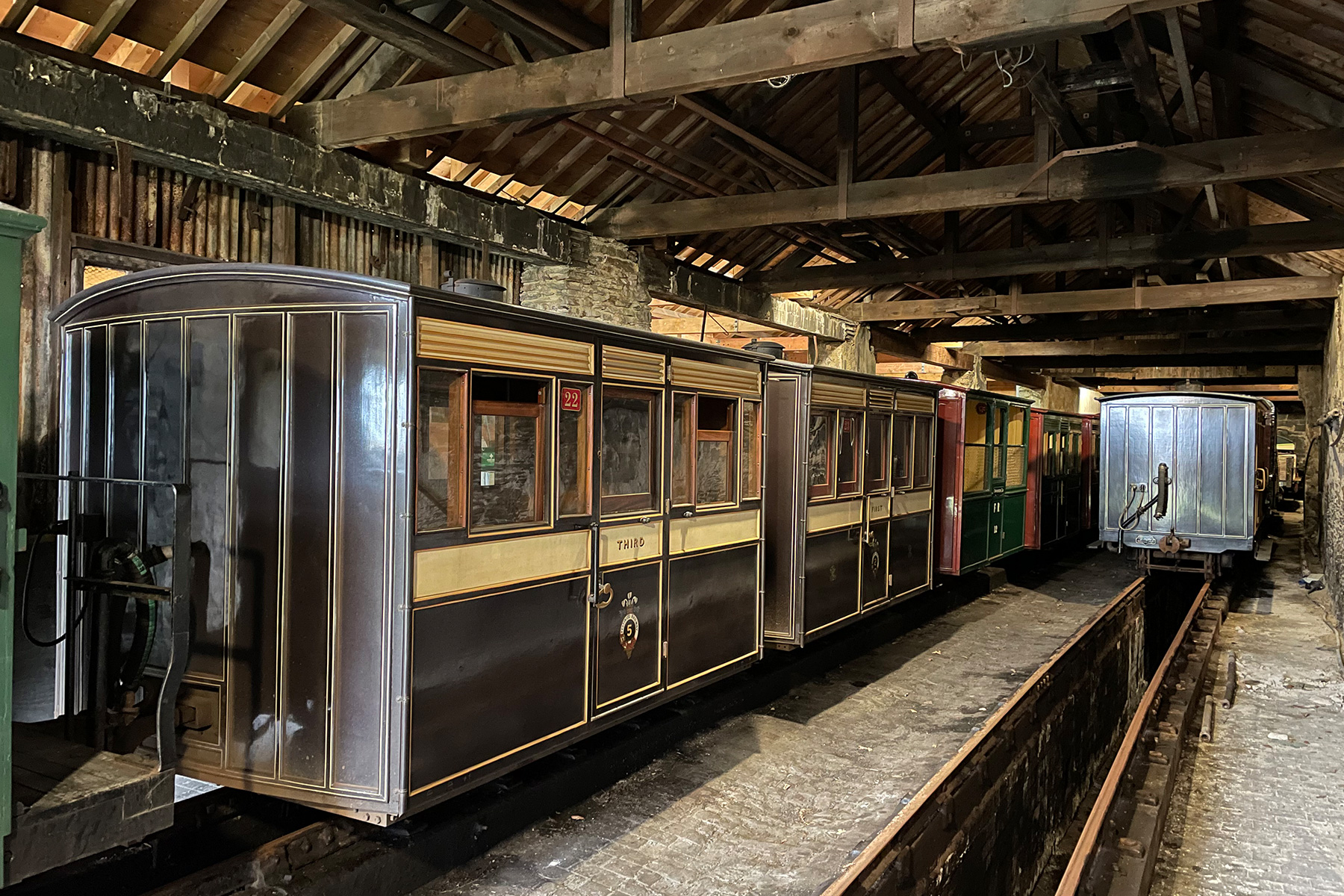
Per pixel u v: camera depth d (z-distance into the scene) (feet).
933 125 38.78
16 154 17.99
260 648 12.95
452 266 29.17
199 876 11.76
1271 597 46.37
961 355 69.31
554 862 15.03
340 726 12.52
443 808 15.16
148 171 20.43
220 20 21.08
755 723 22.80
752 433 22.57
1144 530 44.16
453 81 22.20
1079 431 64.85
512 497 14.53
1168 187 25.77
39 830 9.89
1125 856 16.08
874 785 19.16
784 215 30.78
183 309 13.66
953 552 37.24
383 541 12.30
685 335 52.31
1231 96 28.60
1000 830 20.77
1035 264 37.60
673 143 32.68
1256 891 16.10
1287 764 22.02
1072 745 28.99
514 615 14.47
